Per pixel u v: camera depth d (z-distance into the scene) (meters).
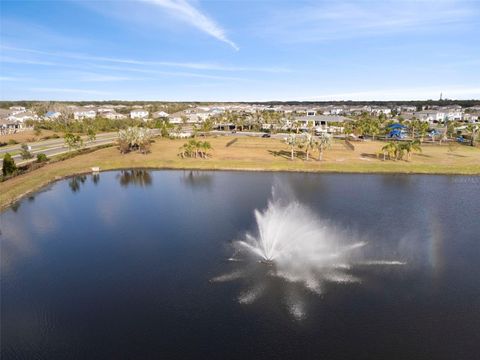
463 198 67.38
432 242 46.66
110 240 48.28
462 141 134.00
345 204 63.50
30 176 81.12
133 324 30.28
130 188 76.88
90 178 86.75
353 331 29.09
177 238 48.56
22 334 29.19
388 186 76.19
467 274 38.19
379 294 34.31
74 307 32.84
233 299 33.72
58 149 119.94
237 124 194.75
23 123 195.00
